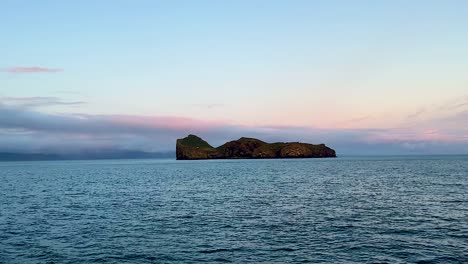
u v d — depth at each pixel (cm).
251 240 2581
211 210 3897
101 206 4284
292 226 3027
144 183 7600
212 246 2436
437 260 2097
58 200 4888
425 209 3778
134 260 2161
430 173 9431
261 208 3988
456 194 4953
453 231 2780
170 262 2119
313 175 9288
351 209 3844
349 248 2348
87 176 10506
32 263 2125
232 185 6850
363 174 9456
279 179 8131
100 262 2133
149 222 3269
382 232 2775
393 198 4647
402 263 2050
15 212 3900
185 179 8631
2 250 2398
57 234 2830
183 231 2889
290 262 2086
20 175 11650
